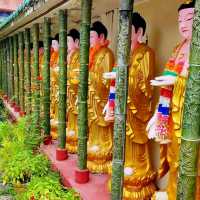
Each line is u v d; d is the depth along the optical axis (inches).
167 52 168.4
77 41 250.5
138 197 163.8
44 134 270.1
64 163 221.0
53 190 159.3
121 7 123.2
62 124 227.0
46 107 270.2
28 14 259.3
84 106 184.1
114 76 157.5
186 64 121.9
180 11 124.3
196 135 89.0
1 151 226.8
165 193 143.4
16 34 422.3
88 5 175.9
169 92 129.0
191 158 90.0
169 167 140.7
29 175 195.5
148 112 164.2
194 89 86.6
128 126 163.0
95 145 206.1
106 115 171.3
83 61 180.4
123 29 124.0
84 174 186.9
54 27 325.1
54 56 285.1
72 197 158.2
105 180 192.5
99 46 204.2
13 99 441.7
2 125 275.9
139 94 159.9
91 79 203.3
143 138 165.5
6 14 573.0
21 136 245.3
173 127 127.4
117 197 136.3
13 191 190.9
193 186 92.3
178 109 124.0
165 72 129.7
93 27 205.9
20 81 392.5
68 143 244.4
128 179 163.5
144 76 158.2
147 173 167.6
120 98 129.1
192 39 85.7
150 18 183.5
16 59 427.2
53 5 216.5
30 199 156.3
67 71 240.1
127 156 167.6
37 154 227.0
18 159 204.8
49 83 271.6
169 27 165.5
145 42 174.2
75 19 259.6
